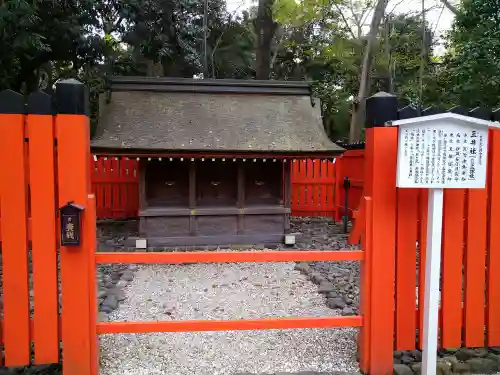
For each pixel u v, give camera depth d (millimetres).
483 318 3164
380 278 2969
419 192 3008
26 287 2740
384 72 17219
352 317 3012
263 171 7234
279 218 7270
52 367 2965
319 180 10164
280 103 7676
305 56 20031
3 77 7977
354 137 12758
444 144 2672
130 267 6113
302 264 6207
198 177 7074
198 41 15039
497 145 3084
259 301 4719
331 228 9023
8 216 2684
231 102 7539
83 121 2703
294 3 13594
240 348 3479
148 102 7262
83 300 2766
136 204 9766
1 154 2643
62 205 2701
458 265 3096
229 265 6305
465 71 10602
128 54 12680
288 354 3369
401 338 3039
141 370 3086
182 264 6336
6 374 2852
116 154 6129
